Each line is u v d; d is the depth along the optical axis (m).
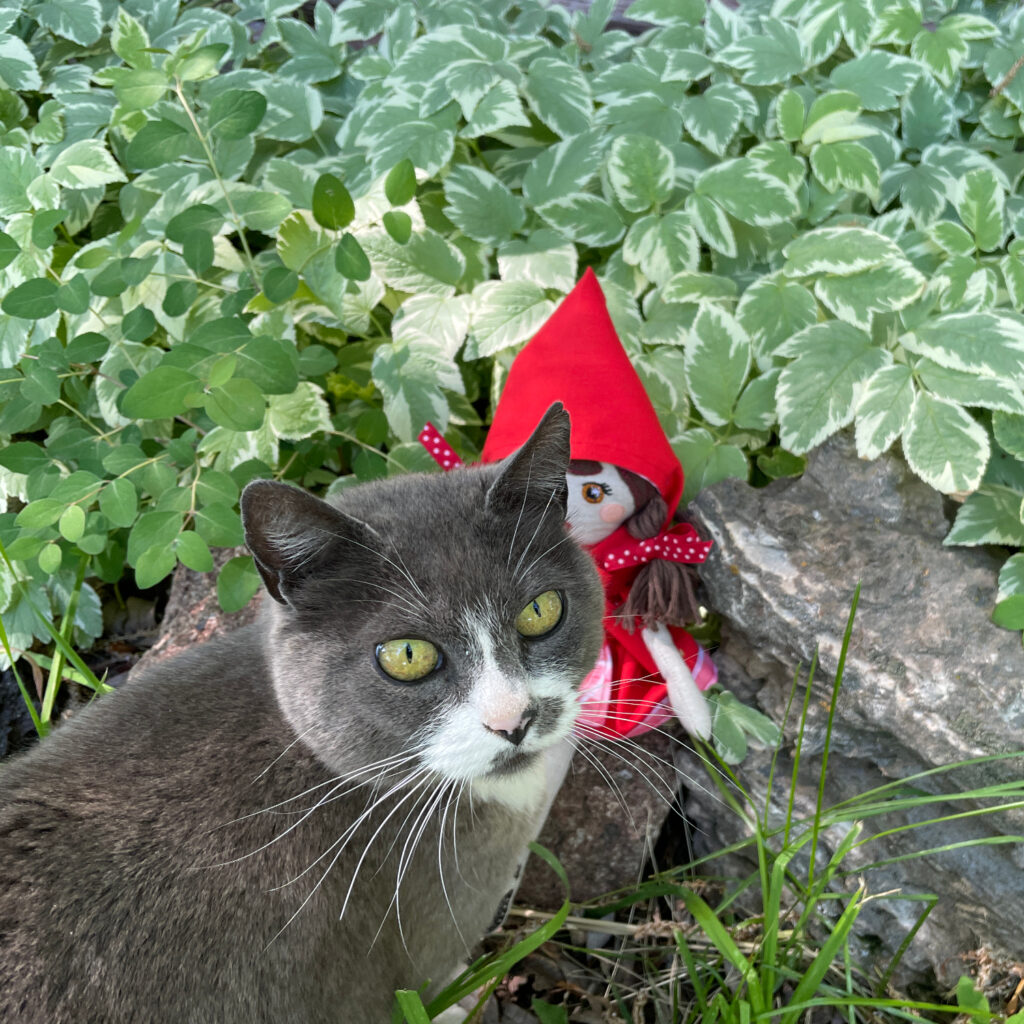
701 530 0.41
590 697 0.39
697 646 0.41
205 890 0.28
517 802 0.33
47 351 0.43
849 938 0.40
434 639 0.29
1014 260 0.44
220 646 0.34
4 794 0.29
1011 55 0.53
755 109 0.50
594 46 0.57
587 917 0.42
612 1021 0.39
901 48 0.55
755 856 0.42
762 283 0.44
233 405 0.37
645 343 0.47
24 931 0.26
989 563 0.39
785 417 0.41
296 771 0.30
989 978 0.37
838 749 0.39
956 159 0.50
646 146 0.46
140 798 0.29
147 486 0.40
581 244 0.52
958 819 0.38
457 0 0.57
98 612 0.47
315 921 0.30
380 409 0.49
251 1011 0.29
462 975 0.34
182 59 0.42
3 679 0.48
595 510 0.38
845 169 0.46
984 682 0.36
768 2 0.58
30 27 0.58
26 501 0.48
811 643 0.38
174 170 0.48
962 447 0.39
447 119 0.47
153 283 0.46
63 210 0.45
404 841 0.31
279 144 0.54
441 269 0.46
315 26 0.58
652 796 0.42
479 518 0.30
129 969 0.27
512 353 0.46
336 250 0.41
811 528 0.40
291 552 0.28
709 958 0.40
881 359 0.41
